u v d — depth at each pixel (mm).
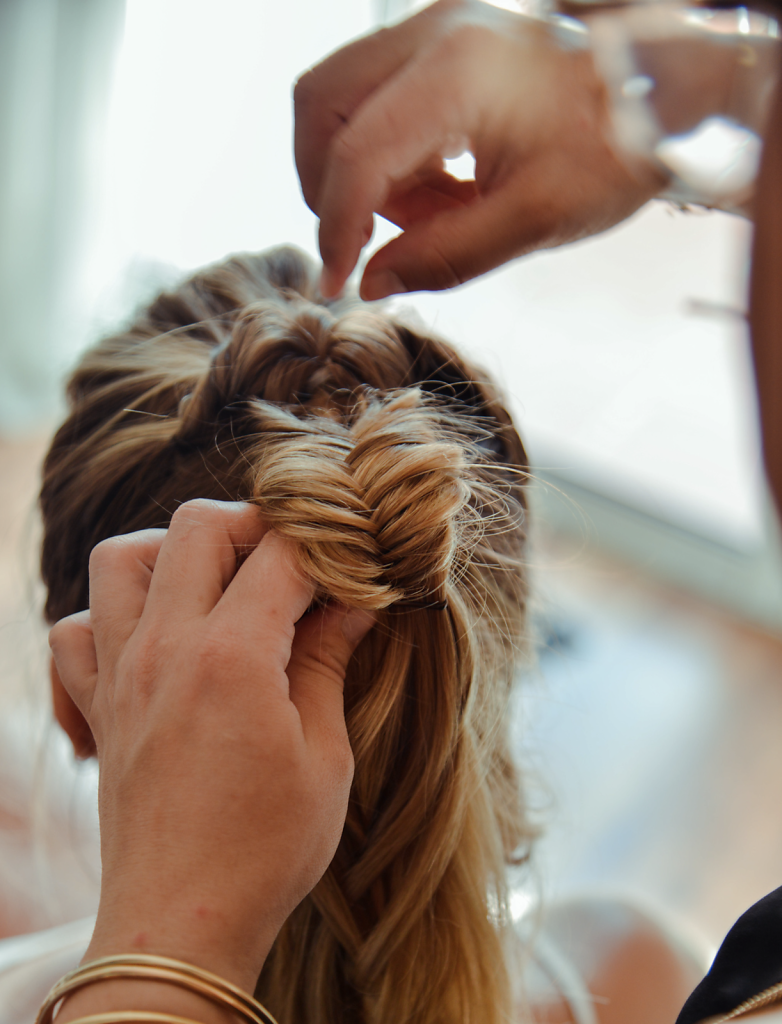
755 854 1456
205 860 338
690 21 365
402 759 474
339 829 375
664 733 1652
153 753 350
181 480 491
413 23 446
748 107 339
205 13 1755
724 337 1900
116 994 321
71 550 545
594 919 709
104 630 394
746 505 1904
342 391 500
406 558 409
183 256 2020
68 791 1354
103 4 1766
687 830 1486
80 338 1865
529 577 606
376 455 425
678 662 1812
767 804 1538
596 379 2094
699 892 1394
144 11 1793
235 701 353
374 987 507
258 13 1713
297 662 400
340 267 464
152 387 545
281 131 1800
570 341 2092
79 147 1933
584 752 1599
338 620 413
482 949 520
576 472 2113
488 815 535
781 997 396
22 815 1324
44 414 2184
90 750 552
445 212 478
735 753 1626
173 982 321
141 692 363
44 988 646
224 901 336
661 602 1960
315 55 1701
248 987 341
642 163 397
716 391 1946
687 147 373
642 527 2047
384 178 440
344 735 383
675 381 1996
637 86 380
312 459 425
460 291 2008
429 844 483
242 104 1813
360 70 451
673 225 1894
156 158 1951
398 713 461
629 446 2064
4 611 1580
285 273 604
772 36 336
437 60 434
